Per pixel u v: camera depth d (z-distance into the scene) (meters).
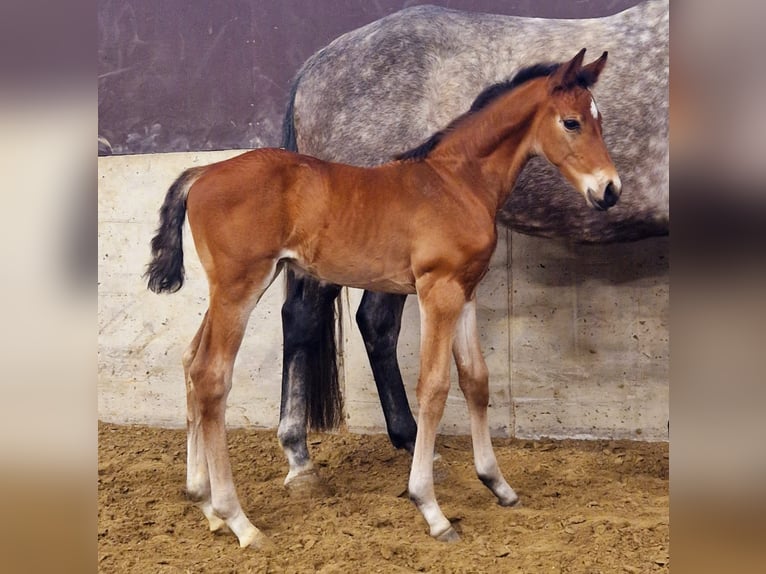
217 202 2.94
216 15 4.64
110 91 4.78
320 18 4.54
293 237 3.04
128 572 2.80
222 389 2.94
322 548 2.98
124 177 4.81
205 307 4.80
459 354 3.26
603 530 3.11
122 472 3.96
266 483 3.78
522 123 3.20
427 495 3.03
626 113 3.80
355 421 4.68
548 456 4.21
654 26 3.77
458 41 3.94
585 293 4.46
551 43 3.87
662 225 3.92
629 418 4.45
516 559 2.87
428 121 3.94
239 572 2.80
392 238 3.04
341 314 4.25
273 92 4.62
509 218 4.06
